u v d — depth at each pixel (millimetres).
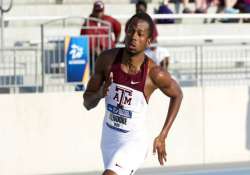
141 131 17172
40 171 29062
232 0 43969
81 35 31172
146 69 16906
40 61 30562
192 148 30875
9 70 30109
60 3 43219
